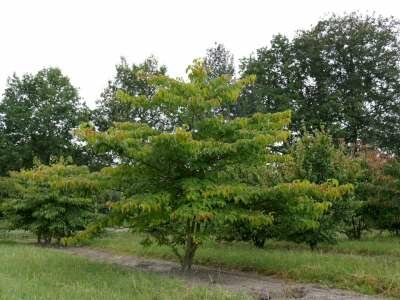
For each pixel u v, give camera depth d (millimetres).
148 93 40906
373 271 10961
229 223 12164
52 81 51062
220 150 10672
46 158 49156
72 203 21328
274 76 41281
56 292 8477
